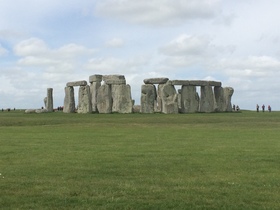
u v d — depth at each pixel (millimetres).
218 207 11359
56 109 88188
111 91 66375
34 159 19031
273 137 29328
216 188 13375
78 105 69750
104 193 12688
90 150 22266
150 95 65938
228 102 76062
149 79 68250
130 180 14516
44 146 24094
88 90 67750
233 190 13133
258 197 12328
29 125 42375
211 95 72688
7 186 13547
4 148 23109
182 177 15039
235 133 32656
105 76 67250
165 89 66750
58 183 14016
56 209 11156
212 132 33688
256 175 15383
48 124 43500
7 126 40969
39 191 12930
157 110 69000
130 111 65375
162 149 22641
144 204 11570
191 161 18484
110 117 52375
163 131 34875
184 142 26156
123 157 19656
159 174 15586
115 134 31938
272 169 16594
